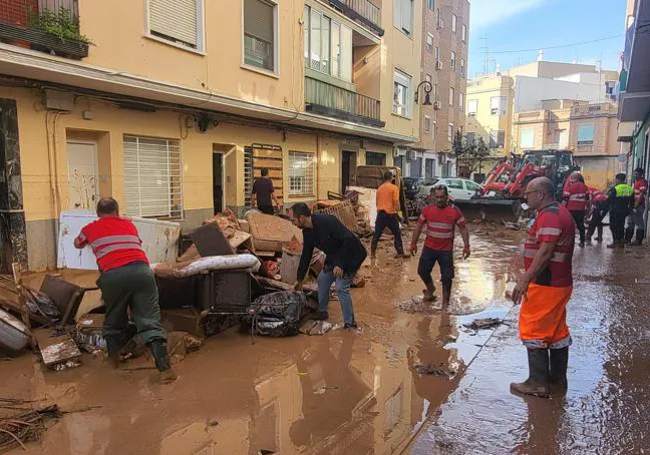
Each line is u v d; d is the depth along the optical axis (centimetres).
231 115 1299
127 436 361
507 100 5178
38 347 514
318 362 510
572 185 1310
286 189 1564
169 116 1120
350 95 1819
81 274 709
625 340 548
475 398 411
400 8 2200
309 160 1712
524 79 5444
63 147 891
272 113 1321
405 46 2244
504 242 1470
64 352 489
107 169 985
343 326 626
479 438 348
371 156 2202
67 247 658
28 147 835
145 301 472
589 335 565
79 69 820
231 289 573
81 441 353
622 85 1520
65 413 394
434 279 918
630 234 1402
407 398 427
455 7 3909
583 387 430
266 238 822
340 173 1891
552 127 4981
